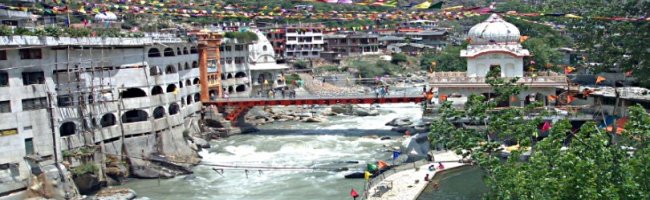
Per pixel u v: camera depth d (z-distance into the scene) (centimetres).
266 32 18538
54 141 6969
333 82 16362
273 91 12975
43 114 6900
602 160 3212
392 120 10875
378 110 12769
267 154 8812
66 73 7512
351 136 9881
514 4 13275
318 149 9044
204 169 8069
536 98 8819
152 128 8556
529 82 8744
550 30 13575
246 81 12925
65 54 7531
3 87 6581
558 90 9006
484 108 4178
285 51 18638
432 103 9412
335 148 9062
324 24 19738
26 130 6731
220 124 10419
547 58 11556
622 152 3325
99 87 7956
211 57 11356
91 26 9562
